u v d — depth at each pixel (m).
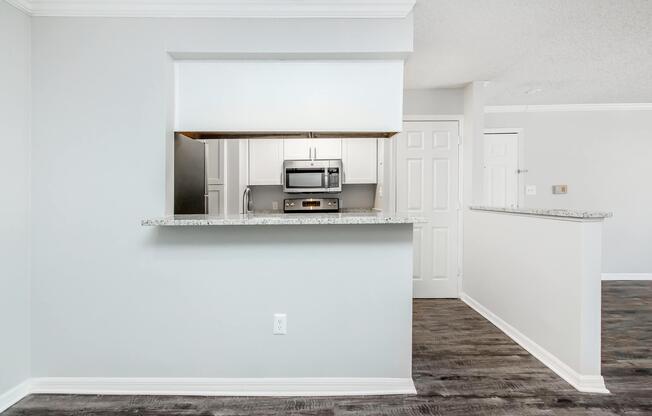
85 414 1.86
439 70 3.43
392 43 2.11
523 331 2.74
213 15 2.07
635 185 4.80
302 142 4.18
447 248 4.08
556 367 2.31
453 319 3.33
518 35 2.69
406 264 2.07
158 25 2.07
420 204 4.07
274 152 4.18
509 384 2.15
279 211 4.46
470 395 2.04
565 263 2.26
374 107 2.23
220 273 2.06
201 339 2.07
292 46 2.10
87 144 2.06
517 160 4.78
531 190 4.79
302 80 2.21
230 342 2.07
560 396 2.03
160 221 1.86
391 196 4.05
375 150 4.20
